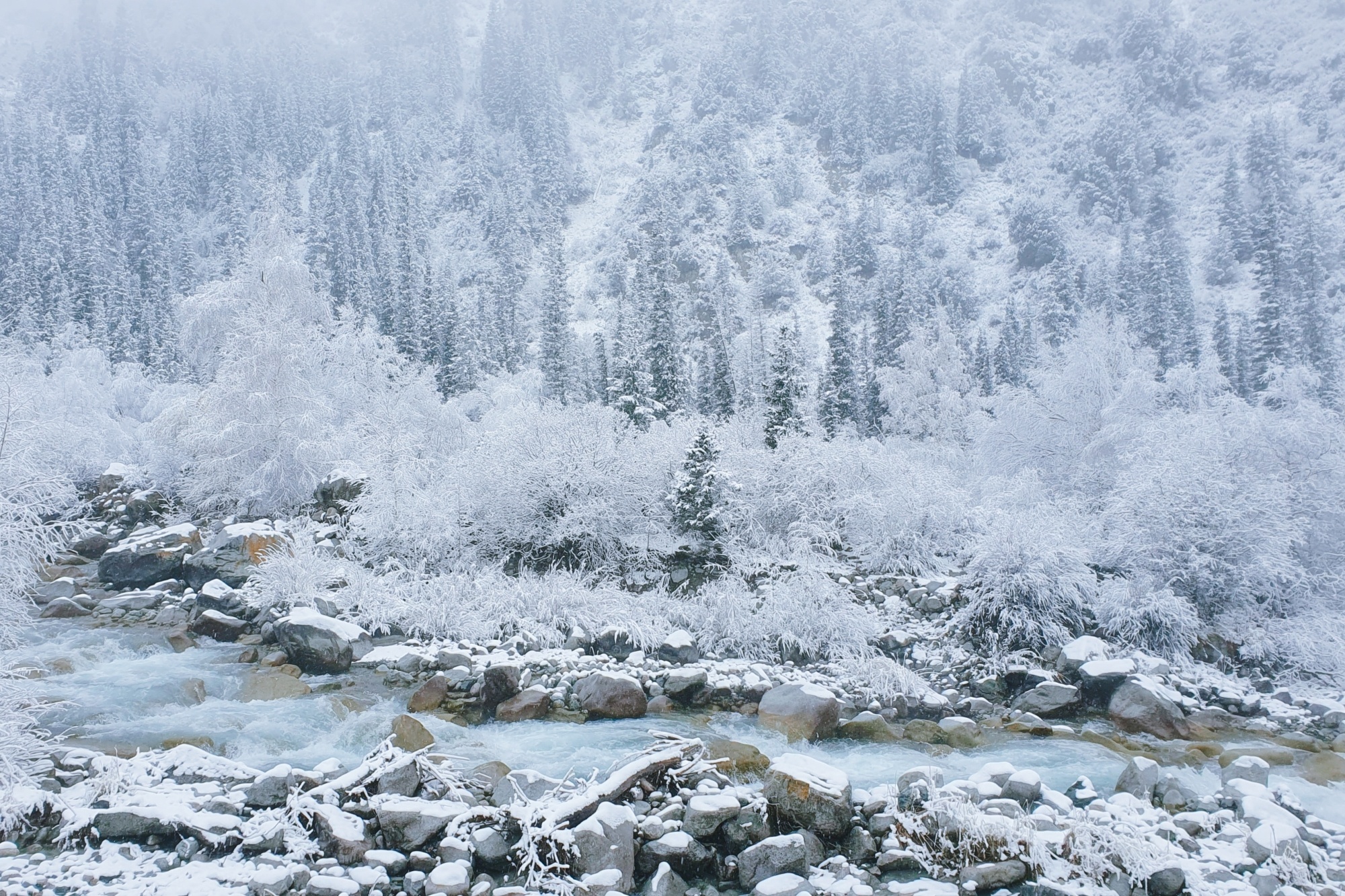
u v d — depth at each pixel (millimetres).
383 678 10000
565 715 9078
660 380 32688
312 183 113625
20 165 81438
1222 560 11398
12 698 6148
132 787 5965
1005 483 17578
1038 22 159625
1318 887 5164
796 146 124938
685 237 97188
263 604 11742
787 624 11617
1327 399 24125
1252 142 91062
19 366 19234
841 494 15547
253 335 17109
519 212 106375
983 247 96375
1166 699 9219
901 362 37656
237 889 4805
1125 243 82938
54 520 15555
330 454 16641
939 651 11367
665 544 14641
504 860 5250
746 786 6285
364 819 5602
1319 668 10305
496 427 20000
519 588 12578
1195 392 18859
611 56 172750
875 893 5102
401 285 52188
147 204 76938
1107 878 5156
